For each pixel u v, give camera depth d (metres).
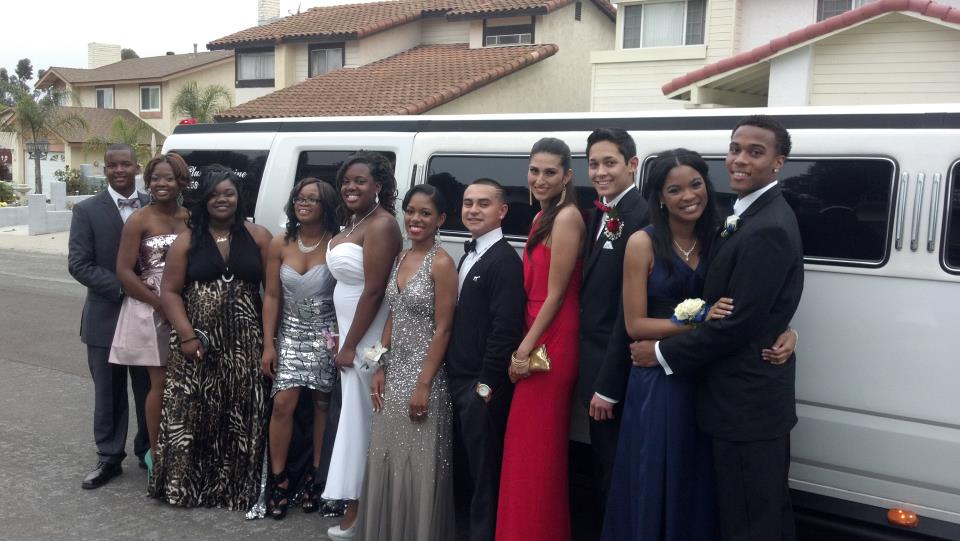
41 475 5.22
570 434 4.29
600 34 22.30
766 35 15.54
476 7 21.45
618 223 3.58
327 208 4.54
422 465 3.90
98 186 30.08
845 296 3.52
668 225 3.39
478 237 3.86
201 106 32.28
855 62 11.98
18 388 7.28
